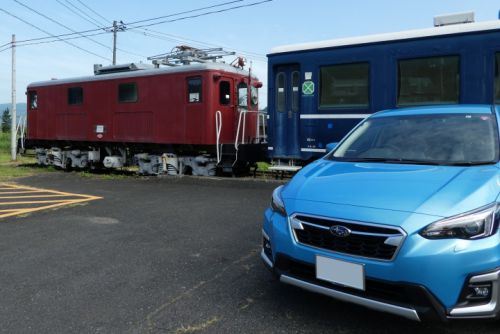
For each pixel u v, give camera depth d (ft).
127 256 17.25
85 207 27.99
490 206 9.58
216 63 40.14
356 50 29.09
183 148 42.50
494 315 9.19
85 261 16.71
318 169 13.21
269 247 12.17
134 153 47.98
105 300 13.07
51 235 20.75
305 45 31.19
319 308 12.24
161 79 41.98
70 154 53.78
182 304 12.71
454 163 12.37
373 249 9.76
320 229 10.46
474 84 25.31
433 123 14.60
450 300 9.18
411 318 9.41
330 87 30.35
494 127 13.50
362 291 9.89
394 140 14.40
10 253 17.89
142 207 27.50
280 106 32.91
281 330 11.05
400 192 10.36
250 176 41.45
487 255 9.14
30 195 33.63
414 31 27.17
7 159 73.10
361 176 11.71
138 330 11.21
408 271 9.28
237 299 12.98
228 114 40.70
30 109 55.98
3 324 11.65
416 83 27.17
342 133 29.91
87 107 48.62
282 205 11.65
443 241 9.23
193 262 16.38
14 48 72.28
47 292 13.74
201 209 26.30
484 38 24.99
